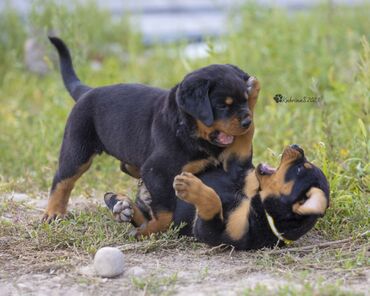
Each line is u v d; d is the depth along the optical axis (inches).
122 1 1039.6
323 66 652.1
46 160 528.1
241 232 361.1
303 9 929.5
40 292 325.4
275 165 449.1
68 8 788.6
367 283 326.6
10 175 524.1
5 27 835.4
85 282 331.9
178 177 351.6
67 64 466.3
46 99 683.4
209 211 355.6
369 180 429.7
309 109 591.5
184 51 781.9
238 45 685.9
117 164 512.4
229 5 896.3
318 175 354.0
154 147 384.5
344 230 390.6
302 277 324.2
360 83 516.7
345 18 789.9
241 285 323.9
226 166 381.7
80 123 416.5
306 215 347.6
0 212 431.2
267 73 656.4
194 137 372.5
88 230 393.4
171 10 1050.1
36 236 384.5
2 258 362.9
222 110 367.2
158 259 359.6
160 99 393.4
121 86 416.2
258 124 558.6
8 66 807.1
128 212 382.3
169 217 381.1
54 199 420.2
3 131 612.4
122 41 905.5
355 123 513.7
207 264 352.2
